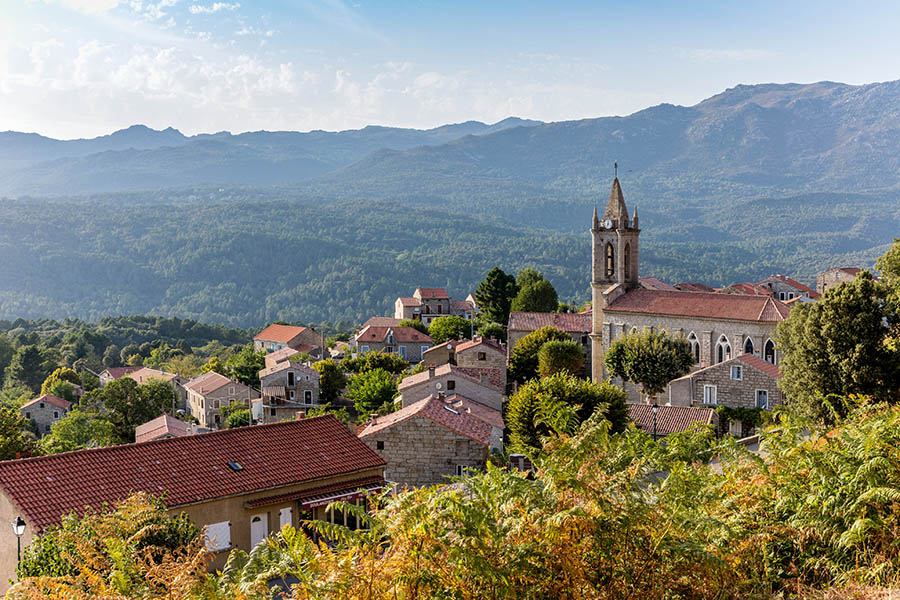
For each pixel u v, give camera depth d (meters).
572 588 9.47
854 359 45.16
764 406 64.81
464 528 9.38
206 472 32.12
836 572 11.34
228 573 11.59
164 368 156.25
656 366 77.44
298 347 156.12
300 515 33.12
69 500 28.59
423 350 130.50
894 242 48.88
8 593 11.38
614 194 94.12
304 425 37.12
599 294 95.12
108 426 86.12
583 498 10.02
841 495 12.51
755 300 83.06
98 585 11.39
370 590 9.22
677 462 14.15
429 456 47.31
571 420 12.35
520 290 150.38
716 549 10.38
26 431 103.19
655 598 9.66
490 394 66.94
